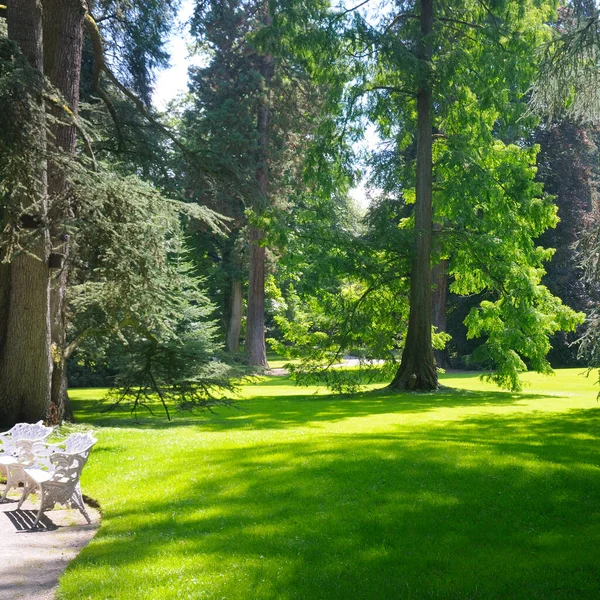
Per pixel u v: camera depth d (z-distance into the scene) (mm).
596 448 11633
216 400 20406
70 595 5812
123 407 23000
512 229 26938
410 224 29969
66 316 17000
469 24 26266
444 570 6242
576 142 41844
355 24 24219
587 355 18453
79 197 13164
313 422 16953
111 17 20484
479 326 28703
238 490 9188
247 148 37750
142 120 20250
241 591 5789
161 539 7324
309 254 26594
